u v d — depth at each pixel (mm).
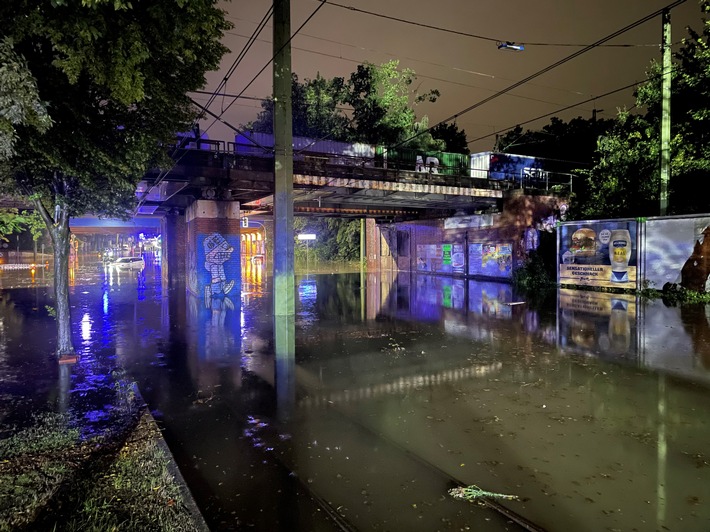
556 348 9625
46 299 19422
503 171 30672
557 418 5770
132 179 8344
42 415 5875
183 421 5805
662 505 3809
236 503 3889
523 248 24922
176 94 7266
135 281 28922
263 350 9797
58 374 7910
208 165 17203
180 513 3531
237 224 18719
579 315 13766
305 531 3480
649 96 22484
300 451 4898
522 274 23922
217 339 10977
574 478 4270
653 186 21297
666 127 17750
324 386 7223
